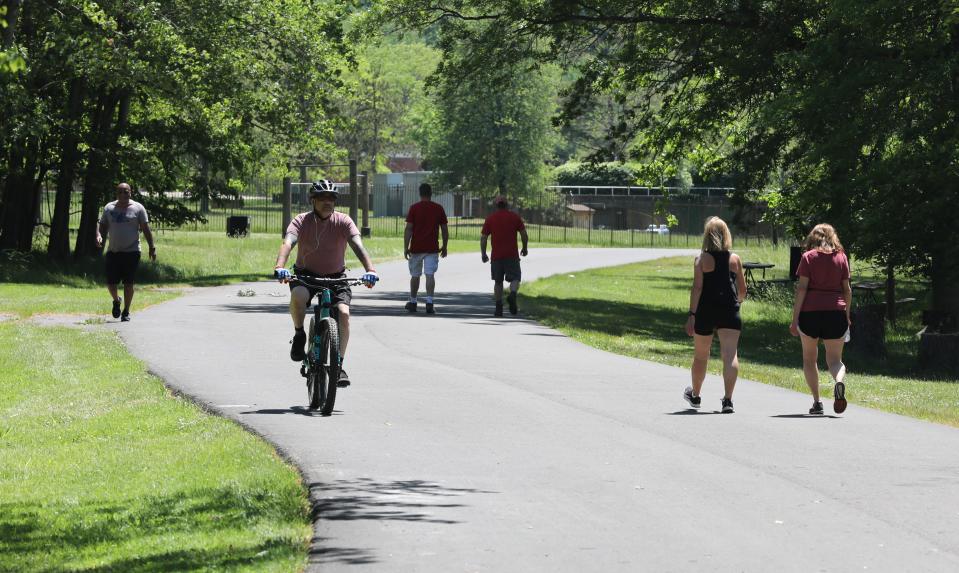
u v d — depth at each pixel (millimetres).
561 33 96688
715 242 40875
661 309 102812
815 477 29906
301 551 21594
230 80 109312
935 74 67812
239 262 132875
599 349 61656
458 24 102375
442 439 34000
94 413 38625
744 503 26781
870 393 50094
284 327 64125
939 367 67188
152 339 57594
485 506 25812
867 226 67688
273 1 116000
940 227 68500
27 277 97500
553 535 23406
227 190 132625
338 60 123000
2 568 20750
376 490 27000
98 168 112938
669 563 21516
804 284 41312
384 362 51781
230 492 26469
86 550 21969
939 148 66625
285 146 133625
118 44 103688
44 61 98250
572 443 34000
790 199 91562
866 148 81188
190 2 106125
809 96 70500
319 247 38469
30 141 105125
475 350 57812
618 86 102188
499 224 77625
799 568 21422
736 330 40938
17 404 40625
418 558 21391
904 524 25031
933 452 33781
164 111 125062
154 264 117750
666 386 47500
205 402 39906
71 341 56125
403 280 113250
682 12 89312
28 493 27453
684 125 98188
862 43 70500
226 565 20469
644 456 32344
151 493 26797
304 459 30422
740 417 39938
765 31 84875
